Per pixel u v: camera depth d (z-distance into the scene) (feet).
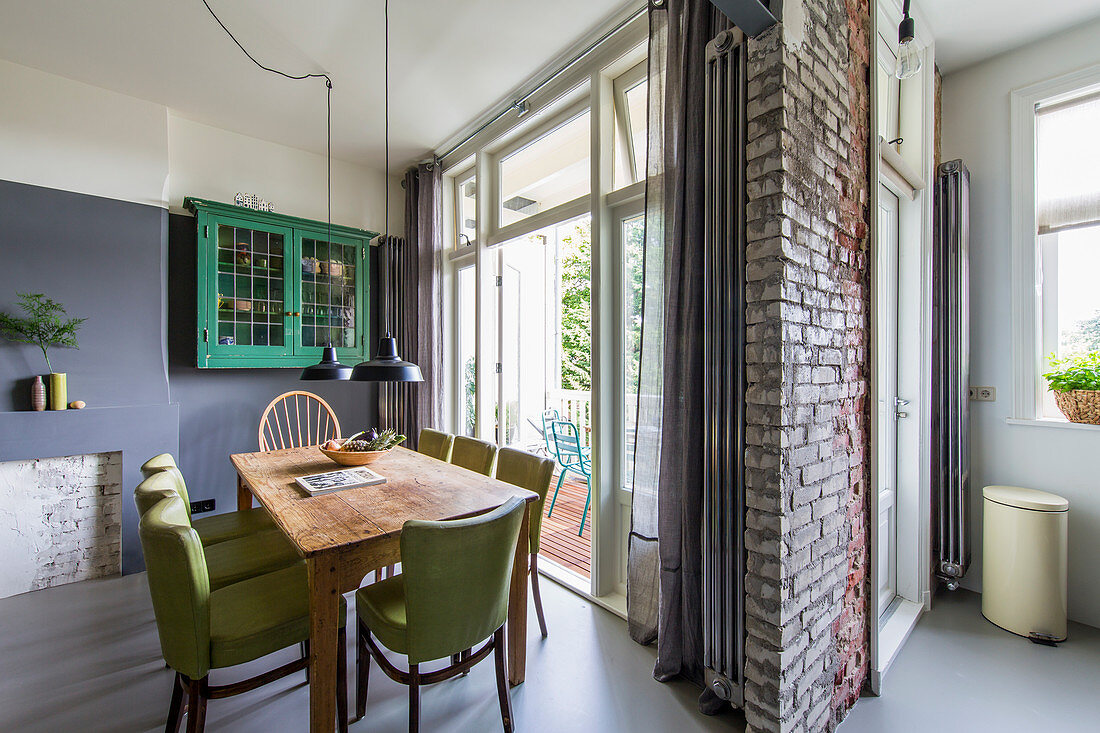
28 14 7.22
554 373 17.25
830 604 5.24
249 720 5.31
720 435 5.08
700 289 5.48
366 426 13.34
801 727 4.66
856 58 5.85
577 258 21.97
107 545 9.10
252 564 6.12
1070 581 7.42
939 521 8.20
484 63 8.55
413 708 4.50
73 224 8.94
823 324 5.12
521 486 7.26
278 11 7.22
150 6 7.09
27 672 6.08
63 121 8.90
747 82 4.79
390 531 4.79
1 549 8.09
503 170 11.23
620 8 7.22
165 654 4.40
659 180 6.38
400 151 12.21
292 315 11.18
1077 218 7.50
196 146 10.73
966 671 6.20
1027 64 7.84
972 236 8.39
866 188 6.07
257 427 11.60
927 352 7.82
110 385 9.24
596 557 8.02
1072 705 5.52
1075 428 7.32
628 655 6.53
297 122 10.71
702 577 5.45
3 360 8.25
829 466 5.24
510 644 5.90
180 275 10.53
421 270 12.53
